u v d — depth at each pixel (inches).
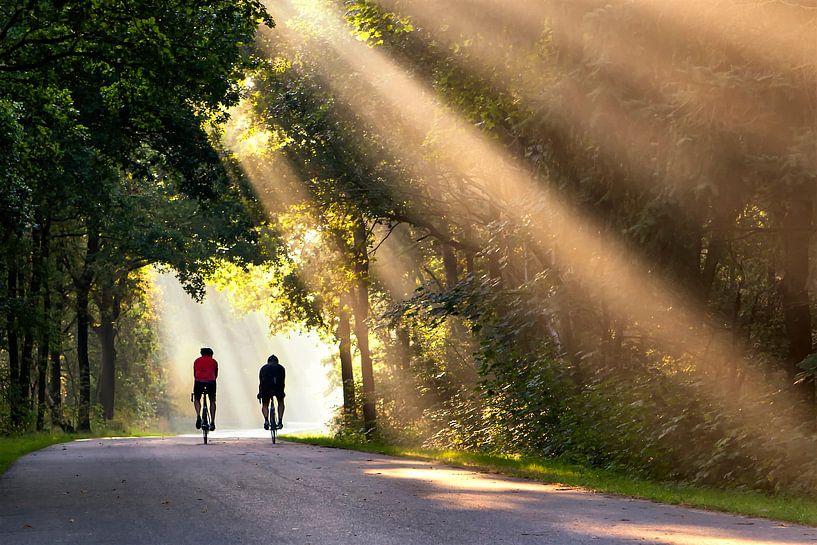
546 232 2549.2
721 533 1227.9
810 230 2260.1
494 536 1203.2
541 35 2223.2
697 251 2278.5
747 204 2182.6
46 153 3794.3
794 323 2391.7
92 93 3870.6
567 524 1316.4
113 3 2659.9
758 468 1994.3
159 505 1595.7
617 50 1841.8
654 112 1817.2
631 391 2554.1
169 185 6929.1
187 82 3038.9
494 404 3378.4
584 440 2652.6
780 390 2313.0
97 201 5103.3
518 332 3038.9
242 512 1476.4
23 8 2748.5
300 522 1354.6
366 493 1753.2
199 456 2938.0
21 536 1273.4
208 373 3934.5
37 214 5748.0
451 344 5940.0
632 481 2117.4
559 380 3085.6
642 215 1990.7
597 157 2047.2
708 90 1717.5
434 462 2687.0
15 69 2834.6
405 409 5762.8
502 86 2613.2
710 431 2170.3
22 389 6333.7
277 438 4803.2
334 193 4621.1
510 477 2158.0
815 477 1846.7
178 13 2883.9
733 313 2933.1
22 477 2249.0
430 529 1272.1
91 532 1296.8
